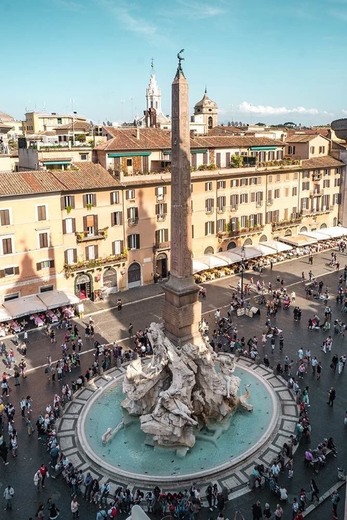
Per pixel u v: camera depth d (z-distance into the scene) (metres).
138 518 20.48
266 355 47.28
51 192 57.19
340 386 41.56
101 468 32.09
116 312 59.00
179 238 34.66
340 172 93.31
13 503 29.69
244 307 58.28
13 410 37.34
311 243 81.81
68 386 41.47
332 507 28.73
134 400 36.97
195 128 108.38
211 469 31.48
